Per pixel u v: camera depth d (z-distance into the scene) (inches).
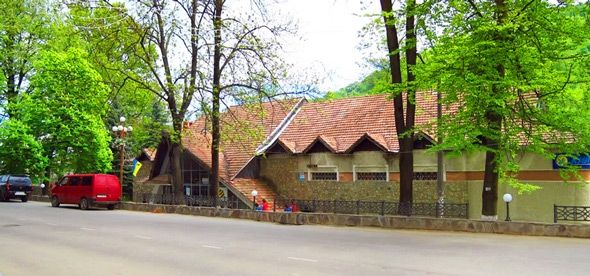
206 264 425.7
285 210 1067.9
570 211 802.8
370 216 744.3
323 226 762.8
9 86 1721.2
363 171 1091.9
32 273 397.7
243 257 459.8
